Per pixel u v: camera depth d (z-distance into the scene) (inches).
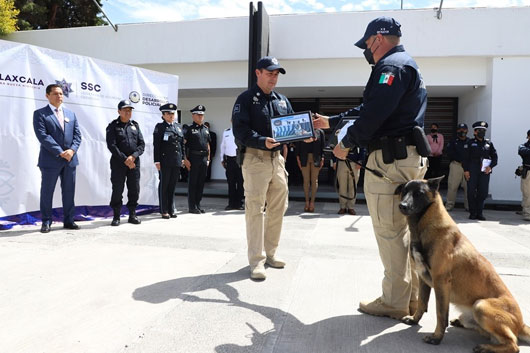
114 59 423.5
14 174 215.6
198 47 405.7
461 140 322.7
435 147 418.0
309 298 122.5
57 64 231.1
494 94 362.6
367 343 94.0
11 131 213.0
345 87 404.5
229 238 203.3
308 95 471.2
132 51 419.2
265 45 377.4
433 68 381.1
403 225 104.0
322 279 140.8
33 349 87.7
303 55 386.9
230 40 398.0
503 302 87.2
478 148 290.8
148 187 282.8
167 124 263.9
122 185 235.5
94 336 94.4
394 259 104.9
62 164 210.1
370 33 106.2
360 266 157.2
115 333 96.2
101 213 262.5
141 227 230.7
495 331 85.5
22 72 215.8
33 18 713.0
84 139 246.5
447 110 463.8
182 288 128.3
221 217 273.4
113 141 230.5
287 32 387.5
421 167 104.5
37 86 222.4
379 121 95.4
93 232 212.2
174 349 89.2
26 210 221.9
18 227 219.3
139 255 167.3
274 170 146.5
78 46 431.5
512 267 161.9
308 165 307.6
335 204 354.6
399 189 98.3
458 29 361.4
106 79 255.1
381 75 96.3
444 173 464.1
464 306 92.6
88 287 127.0
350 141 103.0
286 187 152.9
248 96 146.6
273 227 154.9
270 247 156.0
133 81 269.3
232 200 314.5
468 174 295.7
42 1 730.8
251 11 361.4
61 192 221.3
